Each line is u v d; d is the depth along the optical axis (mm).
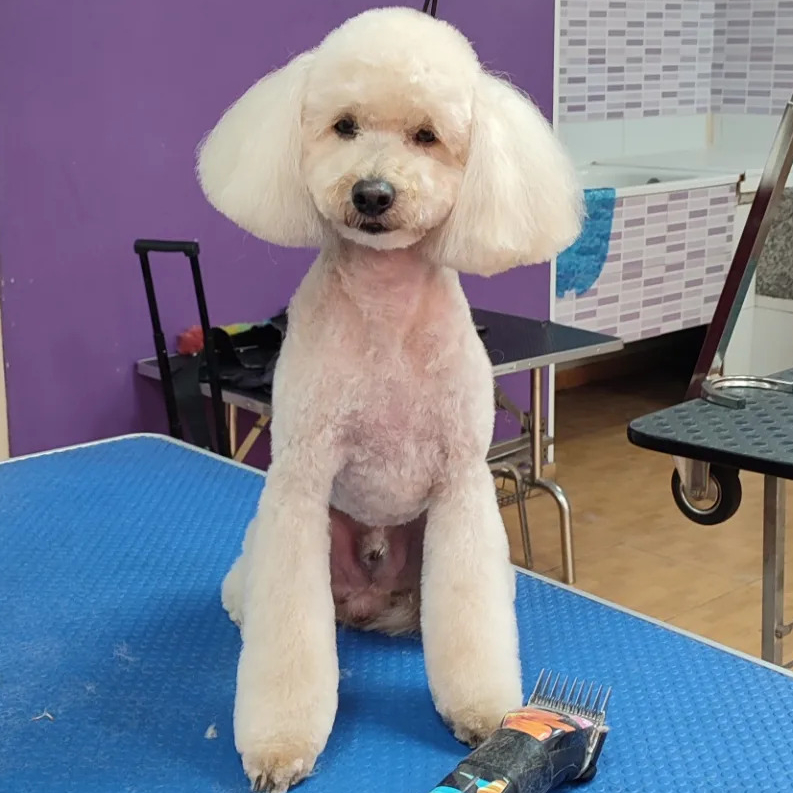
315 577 1082
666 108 4102
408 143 1025
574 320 3197
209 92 2293
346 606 1289
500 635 1100
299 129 1064
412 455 1098
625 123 3957
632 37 3869
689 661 1196
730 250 3629
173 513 1612
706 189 3463
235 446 2289
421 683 1184
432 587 1120
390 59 1000
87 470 1777
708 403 1504
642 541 2863
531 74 2934
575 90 3738
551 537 2889
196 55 2256
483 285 2914
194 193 2316
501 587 1125
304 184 1066
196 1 2230
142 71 2186
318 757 1029
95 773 1006
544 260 1101
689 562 2734
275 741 995
